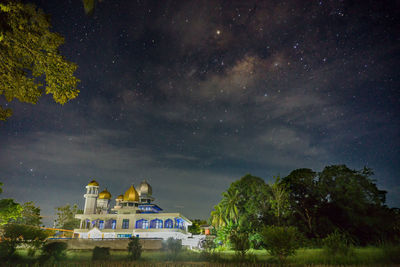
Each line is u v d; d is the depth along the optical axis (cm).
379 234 3177
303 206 4159
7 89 1427
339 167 4066
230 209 4638
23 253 2158
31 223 5603
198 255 2159
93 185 6731
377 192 3762
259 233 3403
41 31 1299
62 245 2092
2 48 1308
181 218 5525
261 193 4528
